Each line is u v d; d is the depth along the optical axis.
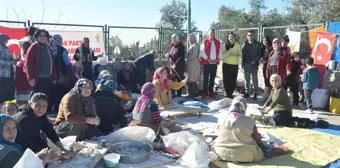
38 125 4.10
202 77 10.25
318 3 20.41
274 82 6.84
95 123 4.78
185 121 6.82
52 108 7.48
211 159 4.66
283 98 6.76
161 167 4.42
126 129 5.03
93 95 6.01
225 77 9.82
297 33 10.59
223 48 9.77
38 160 3.32
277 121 6.72
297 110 8.37
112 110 5.84
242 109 4.82
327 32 10.11
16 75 7.58
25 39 7.42
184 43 9.67
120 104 6.45
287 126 6.72
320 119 7.39
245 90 10.09
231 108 4.84
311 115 7.70
